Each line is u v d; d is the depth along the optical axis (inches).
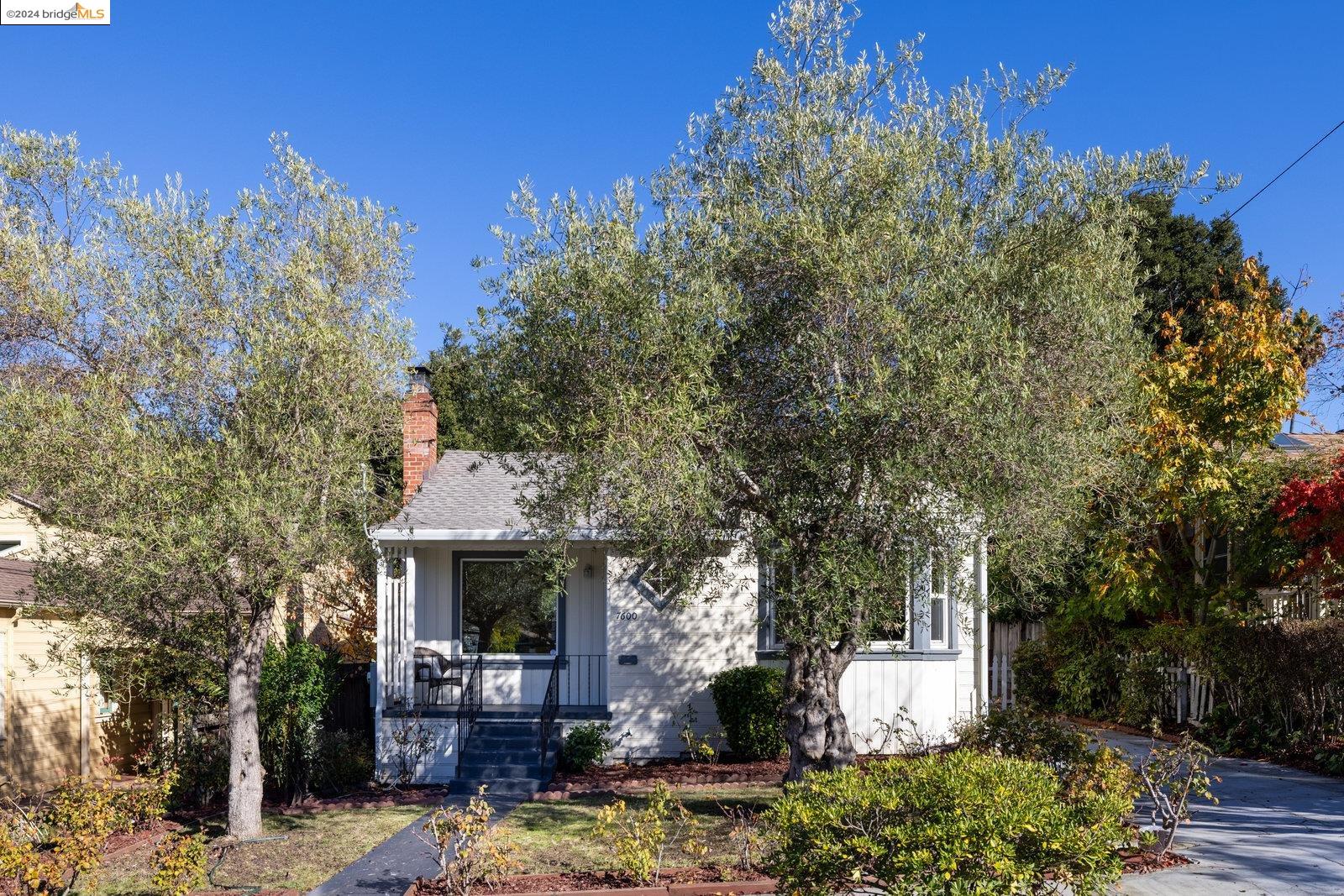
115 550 406.0
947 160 387.5
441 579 685.9
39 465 386.6
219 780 537.6
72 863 358.0
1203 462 613.3
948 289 342.6
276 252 462.0
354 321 460.1
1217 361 644.1
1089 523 600.1
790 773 421.1
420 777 598.2
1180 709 655.1
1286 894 319.6
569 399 363.6
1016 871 254.4
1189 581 689.0
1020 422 331.6
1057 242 375.9
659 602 642.2
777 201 380.2
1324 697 548.7
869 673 625.6
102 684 542.0
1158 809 381.4
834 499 355.9
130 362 419.5
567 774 594.2
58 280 435.5
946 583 380.2
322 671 569.0
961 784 274.2
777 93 392.8
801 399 357.4
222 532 395.9
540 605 690.8
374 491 479.5
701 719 636.1
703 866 377.4
